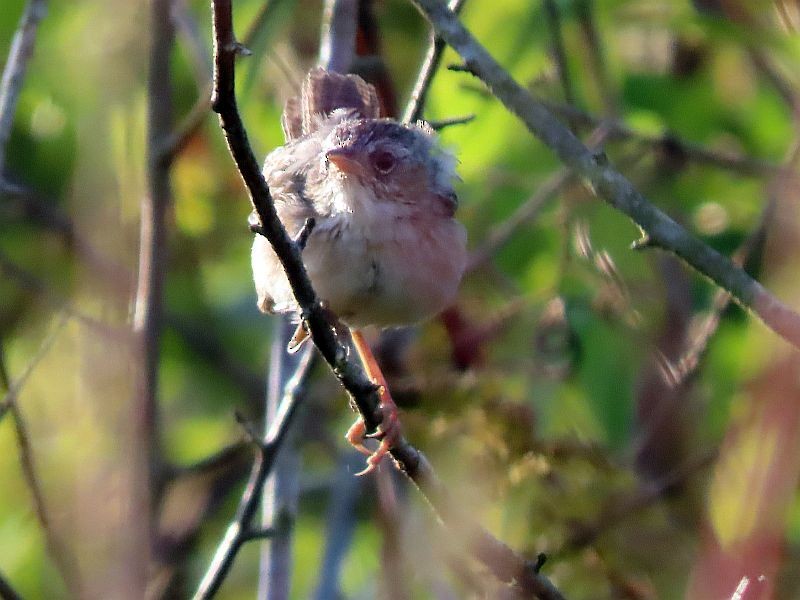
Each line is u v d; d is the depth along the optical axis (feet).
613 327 37.93
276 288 29.48
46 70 39.11
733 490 26.81
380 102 36.55
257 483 30.14
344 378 24.14
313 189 30.12
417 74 40.86
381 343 40.34
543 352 37.99
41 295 41.32
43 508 30.07
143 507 31.99
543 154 39.06
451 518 26.32
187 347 45.73
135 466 32.55
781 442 25.31
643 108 40.47
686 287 39.17
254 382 45.73
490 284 40.88
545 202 37.40
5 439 37.29
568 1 35.70
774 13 36.50
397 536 33.27
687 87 40.78
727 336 37.32
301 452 40.57
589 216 37.29
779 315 25.80
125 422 33.12
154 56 35.29
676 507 35.35
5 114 30.94
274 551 32.71
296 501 33.35
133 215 36.81
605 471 34.96
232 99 20.24
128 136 36.40
